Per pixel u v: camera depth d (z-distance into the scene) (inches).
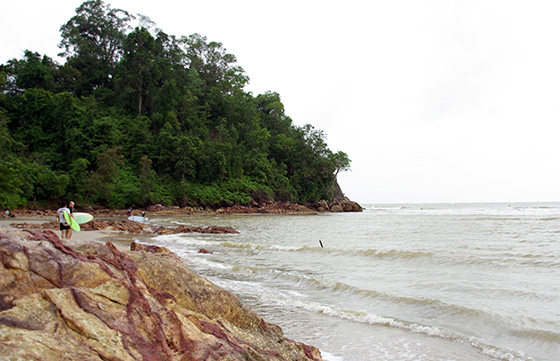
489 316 315.6
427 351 257.1
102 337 131.0
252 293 403.5
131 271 175.5
